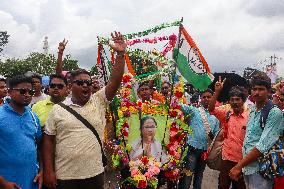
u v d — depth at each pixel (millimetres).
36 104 5531
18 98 4273
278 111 4668
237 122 6391
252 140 4941
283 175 4664
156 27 5812
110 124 6141
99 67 6121
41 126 5098
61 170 4531
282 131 4699
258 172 4805
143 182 5461
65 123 4523
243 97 6379
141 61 6340
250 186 4930
